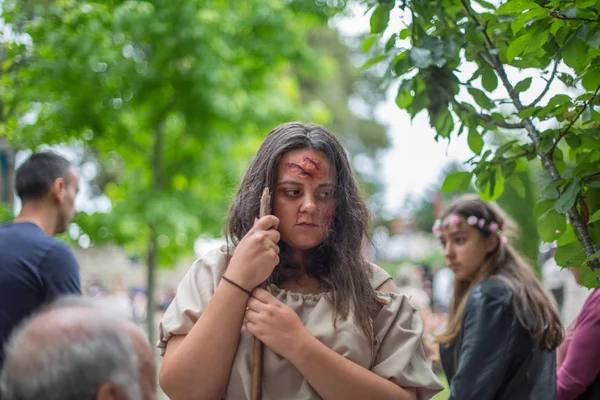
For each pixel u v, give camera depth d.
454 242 3.38
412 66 2.70
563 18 2.28
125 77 7.01
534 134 2.66
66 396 1.26
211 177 7.99
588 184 2.46
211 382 1.90
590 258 2.33
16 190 3.34
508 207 8.77
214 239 7.75
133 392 1.33
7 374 1.30
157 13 6.80
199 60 7.14
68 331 1.30
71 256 3.14
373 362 2.04
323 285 2.11
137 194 7.38
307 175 2.05
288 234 2.06
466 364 2.93
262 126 7.90
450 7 2.90
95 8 6.59
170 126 8.05
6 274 2.96
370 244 2.26
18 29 6.40
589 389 3.02
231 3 7.36
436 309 11.77
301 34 8.09
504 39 2.78
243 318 1.97
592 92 2.43
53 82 6.69
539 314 3.02
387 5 2.81
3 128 6.75
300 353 1.89
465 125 2.87
